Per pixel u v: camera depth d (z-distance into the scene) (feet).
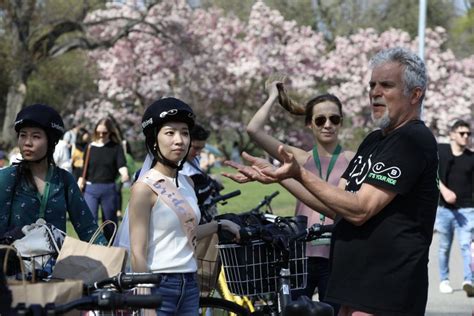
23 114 19.35
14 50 134.10
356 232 16.06
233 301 23.34
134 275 14.94
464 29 173.27
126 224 18.16
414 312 15.83
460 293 38.81
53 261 17.57
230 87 165.37
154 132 17.87
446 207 39.24
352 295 15.99
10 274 17.29
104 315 15.80
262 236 19.63
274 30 166.81
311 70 167.22
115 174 45.98
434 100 161.17
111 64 161.07
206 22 163.94
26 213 19.40
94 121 165.99
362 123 168.76
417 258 15.79
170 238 17.65
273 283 19.95
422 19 75.46
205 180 25.23
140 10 157.69
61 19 136.36
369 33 169.17
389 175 15.57
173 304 17.65
